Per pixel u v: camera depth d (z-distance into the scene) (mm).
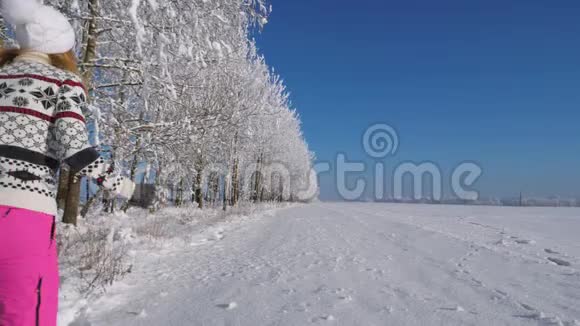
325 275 5113
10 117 1477
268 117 27938
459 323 3254
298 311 3531
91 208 11992
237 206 23031
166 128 8031
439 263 6031
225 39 8422
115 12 7184
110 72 8703
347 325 3178
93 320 3365
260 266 5812
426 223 14219
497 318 3385
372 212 23672
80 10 6965
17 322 1430
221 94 9391
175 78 8047
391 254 6867
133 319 3385
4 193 1430
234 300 3906
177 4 6762
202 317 3395
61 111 1516
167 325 3221
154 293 4273
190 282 4812
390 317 3387
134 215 13750
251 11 8875
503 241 8961
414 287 4492
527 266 5832
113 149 7668
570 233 11797
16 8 1591
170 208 17719
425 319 3344
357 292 4227
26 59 1637
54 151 1561
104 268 4879
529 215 21953
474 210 30531
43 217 1500
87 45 7766
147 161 10375
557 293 4312
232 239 9484
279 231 11258
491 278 5023
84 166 1509
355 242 8555
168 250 7543
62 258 5609
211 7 7543
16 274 1425
